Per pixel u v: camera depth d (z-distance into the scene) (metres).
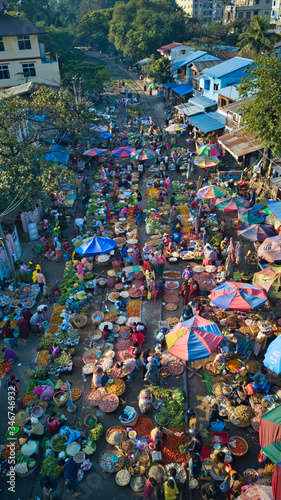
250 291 17.97
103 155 42.53
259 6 104.56
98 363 17.28
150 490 11.81
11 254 24.03
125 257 24.41
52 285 21.31
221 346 16.83
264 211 25.98
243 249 25.64
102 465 13.30
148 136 47.41
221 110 43.47
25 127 33.44
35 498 12.69
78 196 34.56
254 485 11.15
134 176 37.44
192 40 84.50
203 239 24.81
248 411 14.50
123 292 21.73
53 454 13.81
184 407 15.11
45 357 17.91
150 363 15.97
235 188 32.56
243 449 13.50
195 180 36.47
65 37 74.19
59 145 36.19
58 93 30.44
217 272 23.02
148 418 15.08
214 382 16.08
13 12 52.59
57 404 15.62
